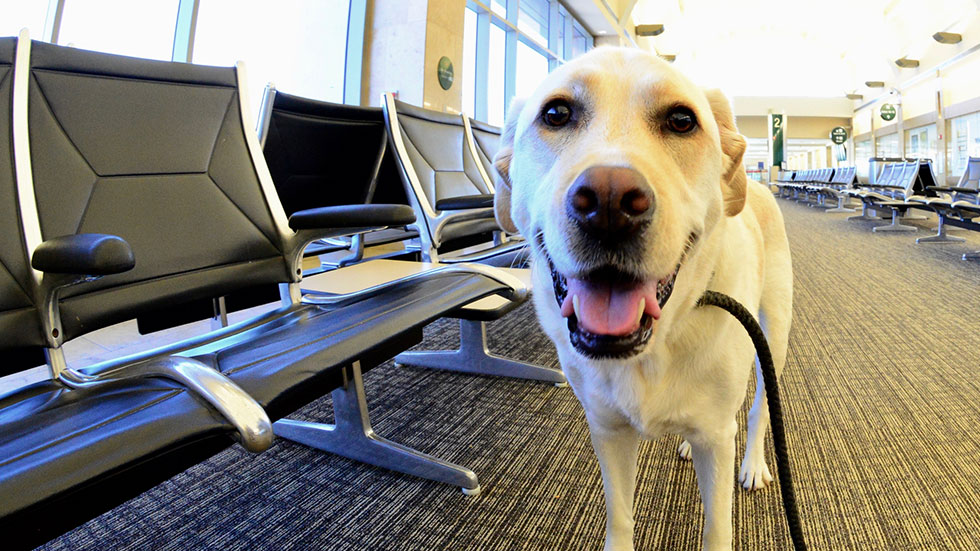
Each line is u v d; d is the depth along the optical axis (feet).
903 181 26.73
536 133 2.65
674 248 2.06
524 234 2.91
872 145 68.18
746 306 3.05
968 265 13.23
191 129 4.22
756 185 4.36
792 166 106.83
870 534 3.49
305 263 11.96
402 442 4.93
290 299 4.51
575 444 4.83
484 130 10.60
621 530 3.04
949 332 7.77
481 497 4.07
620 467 3.01
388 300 3.87
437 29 18.28
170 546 3.56
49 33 8.38
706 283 2.59
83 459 1.69
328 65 16.63
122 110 3.80
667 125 2.40
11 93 3.20
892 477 4.12
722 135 2.96
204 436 1.95
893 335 7.73
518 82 29.04
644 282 2.15
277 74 13.32
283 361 2.60
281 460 4.70
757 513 3.76
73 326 3.08
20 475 1.58
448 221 7.02
